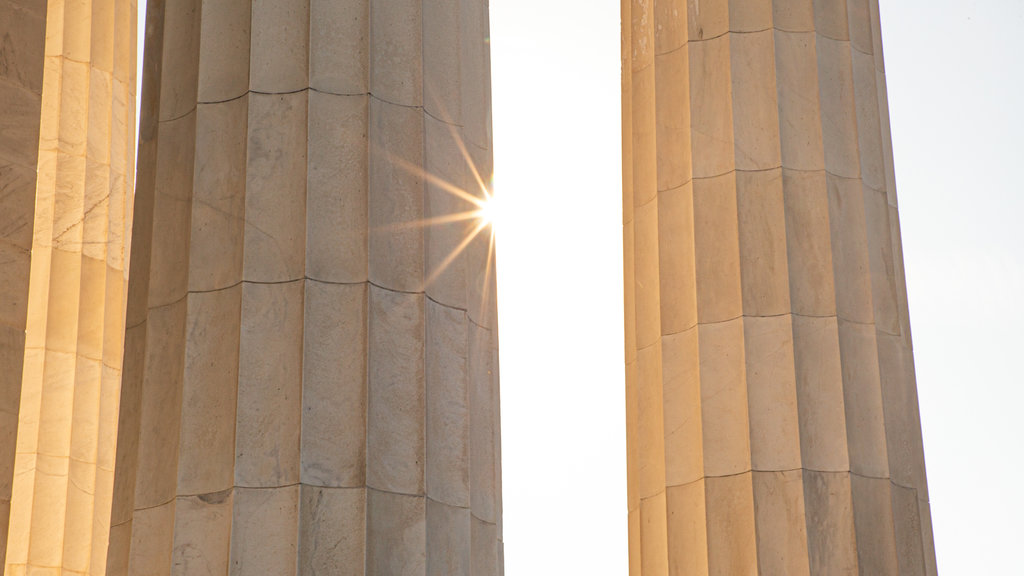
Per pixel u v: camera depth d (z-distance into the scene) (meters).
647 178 40.00
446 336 30.66
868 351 35.78
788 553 33.66
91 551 41.94
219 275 30.41
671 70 39.75
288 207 30.42
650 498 36.94
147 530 29.09
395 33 32.28
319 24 31.84
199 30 32.97
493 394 31.75
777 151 37.22
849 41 38.97
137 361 31.62
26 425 42.12
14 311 29.78
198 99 32.06
